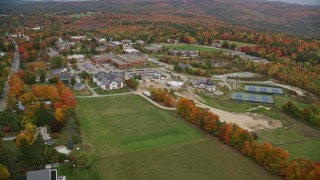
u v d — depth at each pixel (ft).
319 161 456.45
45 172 360.48
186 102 595.88
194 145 486.79
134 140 498.69
